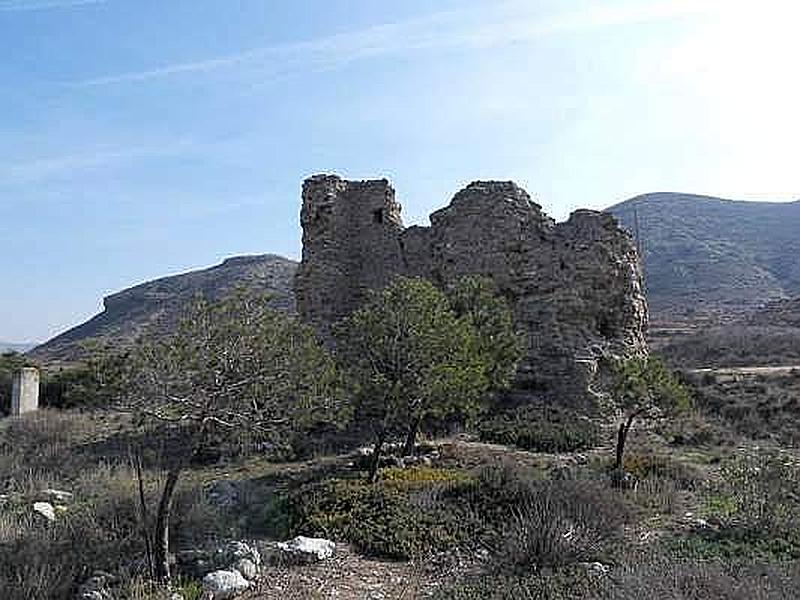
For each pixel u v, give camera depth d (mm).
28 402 32312
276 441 13898
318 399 13641
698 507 15773
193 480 18547
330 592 11320
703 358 52312
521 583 10578
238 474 19625
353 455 20500
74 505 15727
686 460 21109
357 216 29156
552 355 25094
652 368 18922
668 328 70875
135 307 76500
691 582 9414
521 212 26984
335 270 28359
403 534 13344
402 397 17172
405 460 18906
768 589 9242
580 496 14133
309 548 12641
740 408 30922
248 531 14664
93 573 12391
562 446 21391
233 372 12508
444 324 17875
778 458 15781
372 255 28828
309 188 28922
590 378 24172
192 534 14086
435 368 17375
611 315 26203
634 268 27281
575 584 10258
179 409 12281
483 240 26844
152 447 21266
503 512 14344
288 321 13336
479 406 18688
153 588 11383
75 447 23203
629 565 10586
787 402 31391
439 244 27672
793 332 55531
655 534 13656
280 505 15609
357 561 12656
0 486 18562
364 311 18188
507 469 16094
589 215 26641
